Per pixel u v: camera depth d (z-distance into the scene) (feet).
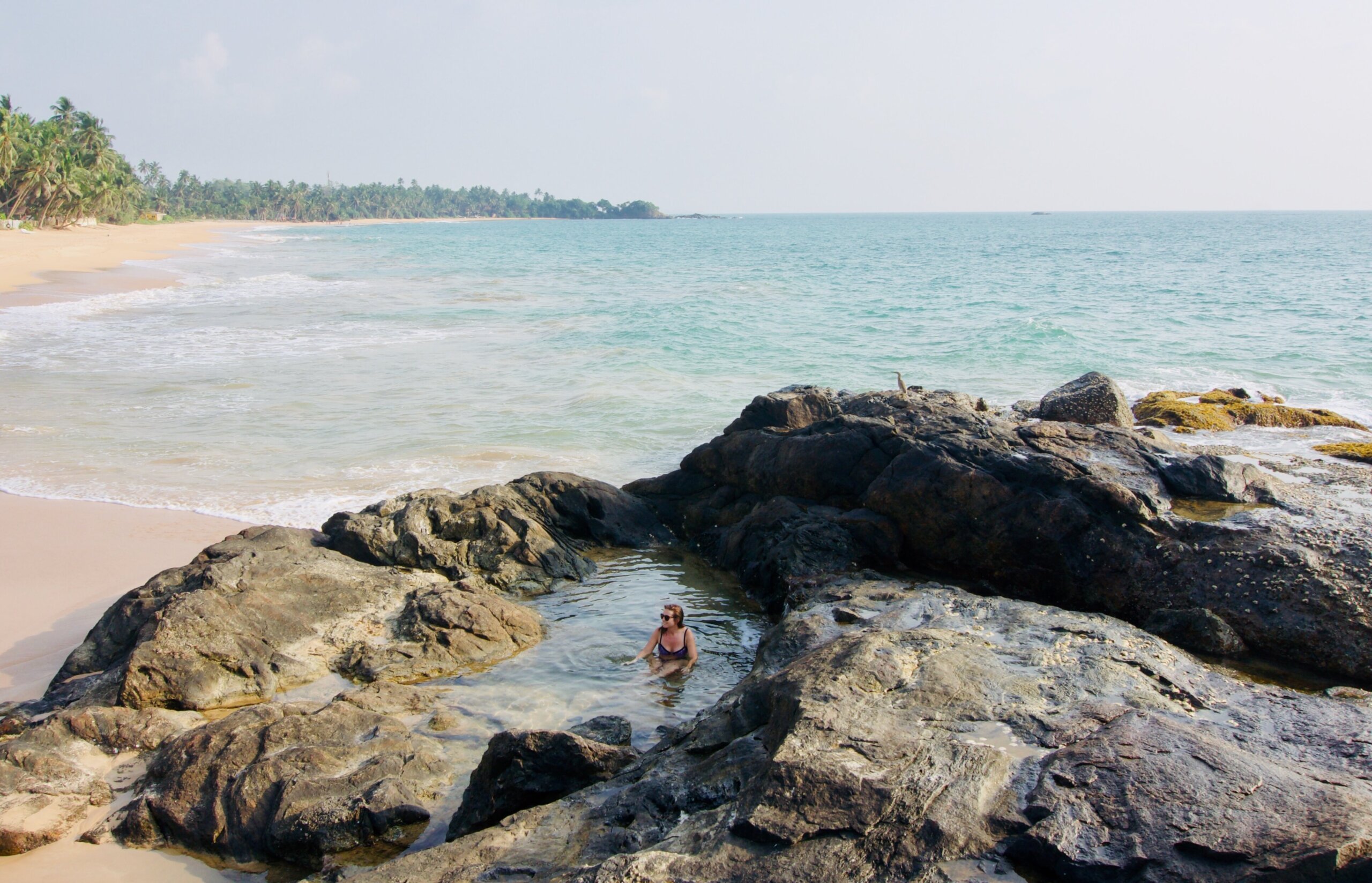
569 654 32.35
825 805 16.07
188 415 65.10
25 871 21.08
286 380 76.64
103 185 364.79
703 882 14.83
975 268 226.58
